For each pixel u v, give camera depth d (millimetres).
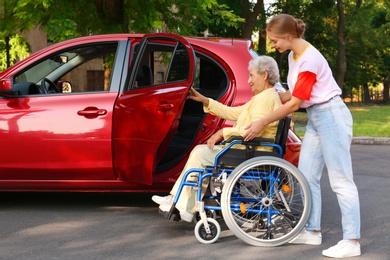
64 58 6016
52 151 5629
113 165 5602
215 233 4895
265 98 4816
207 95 6383
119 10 12664
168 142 5359
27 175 5715
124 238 5031
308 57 4566
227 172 4844
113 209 6160
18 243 4836
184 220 5145
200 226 4895
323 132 4664
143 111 5348
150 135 5289
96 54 6023
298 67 4613
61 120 5613
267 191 4820
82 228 5359
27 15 12164
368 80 49375
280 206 4859
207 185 4875
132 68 5578
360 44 43938
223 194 4707
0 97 5734
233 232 4754
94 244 4832
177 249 4703
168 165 5691
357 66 45406
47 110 5645
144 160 5348
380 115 25328
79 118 5602
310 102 4645
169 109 5195
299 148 5664
